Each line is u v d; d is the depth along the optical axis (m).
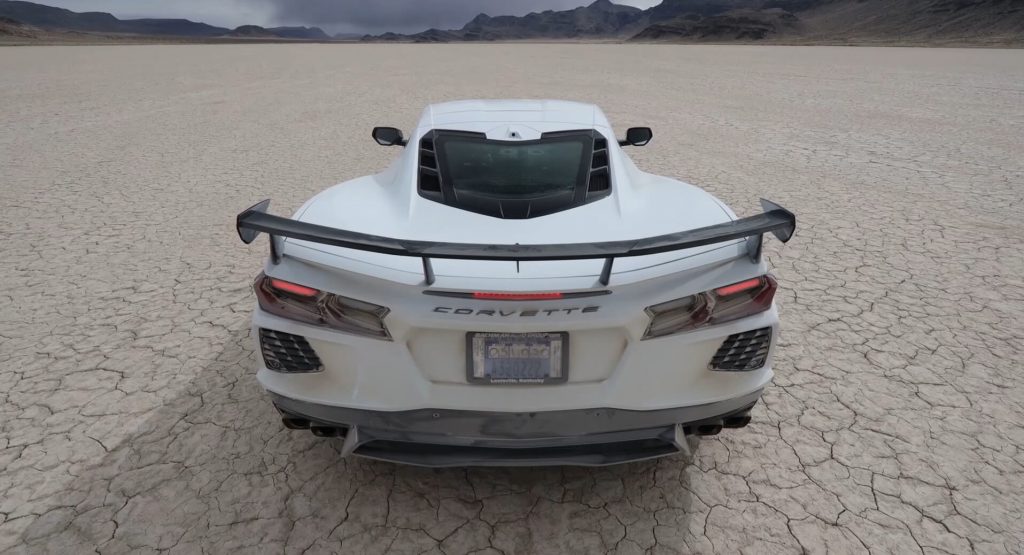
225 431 2.54
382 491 2.20
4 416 2.64
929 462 2.36
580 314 1.69
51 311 3.66
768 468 2.33
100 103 14.55
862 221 5.38
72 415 2.65
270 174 7.31
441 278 1.73
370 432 1.87
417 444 1.87
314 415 1.90
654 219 2.12
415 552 1.94
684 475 2.29
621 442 1.87
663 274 1.76
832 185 6.68
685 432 1.95
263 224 1.63
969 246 4.74
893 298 3.84
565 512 2.11
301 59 40.88
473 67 30.48
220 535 2.00
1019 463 2.35
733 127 10.76
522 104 2.99
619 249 1.54
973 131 10.27
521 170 2.34
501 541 1.99
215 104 14.44
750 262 1.86
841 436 2.52
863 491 2.21
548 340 1.74
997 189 6.46
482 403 1.78
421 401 1.79
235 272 4.29
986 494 2.19
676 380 1.81
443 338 1.76
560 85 19.30
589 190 2.27
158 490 2.20
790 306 3.74
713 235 1.60
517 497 2.18
